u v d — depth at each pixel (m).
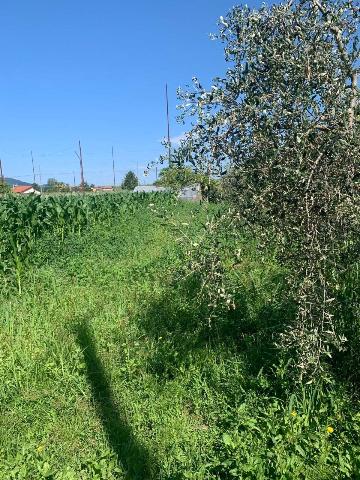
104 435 4.17
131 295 8.06
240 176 3.80
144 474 3.67
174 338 5.91
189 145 3.78
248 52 3.68
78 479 3.61
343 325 4.68
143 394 4.79
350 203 3.45
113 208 18.80
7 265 9.22
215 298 3.92
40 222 12.36
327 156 3.54
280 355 4.77
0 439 4.10
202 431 4.16
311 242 3.59
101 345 5.98
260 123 3.63
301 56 3.46
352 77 3.54
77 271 9.65
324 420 4.04
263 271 7.12
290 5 3.64
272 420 3.99
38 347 5.87
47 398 4.75
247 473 3.41
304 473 3.49
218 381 4.83
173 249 11.34
